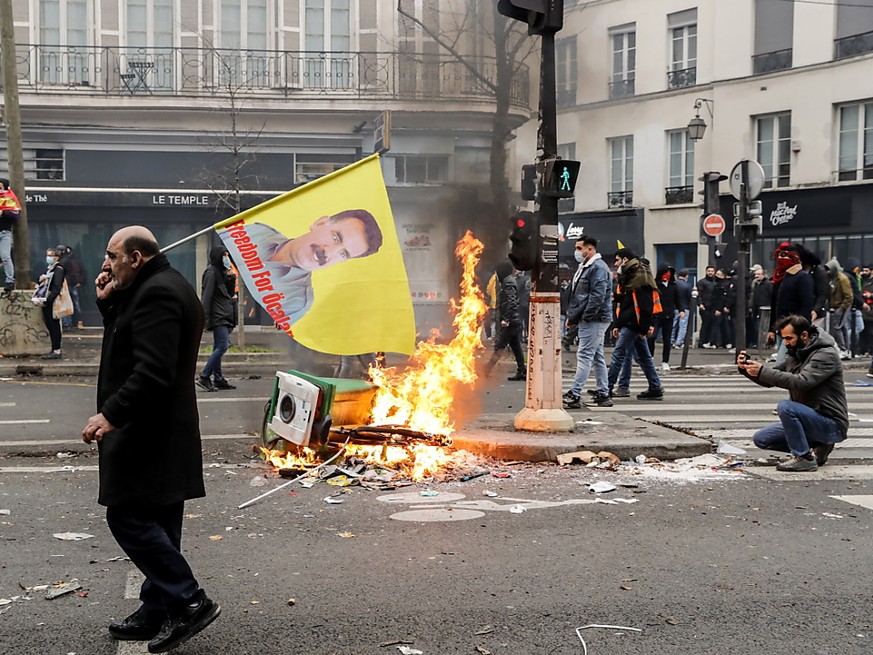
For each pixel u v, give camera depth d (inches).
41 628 172.4
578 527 241.4
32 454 338.3
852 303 792.3
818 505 267.0
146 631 167.0
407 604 185.0
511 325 591.5
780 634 170.9
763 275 885.2
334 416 309.9
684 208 1188.5
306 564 210.4
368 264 313.0
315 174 989.8
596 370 470.9
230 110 922.1
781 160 1118.4
